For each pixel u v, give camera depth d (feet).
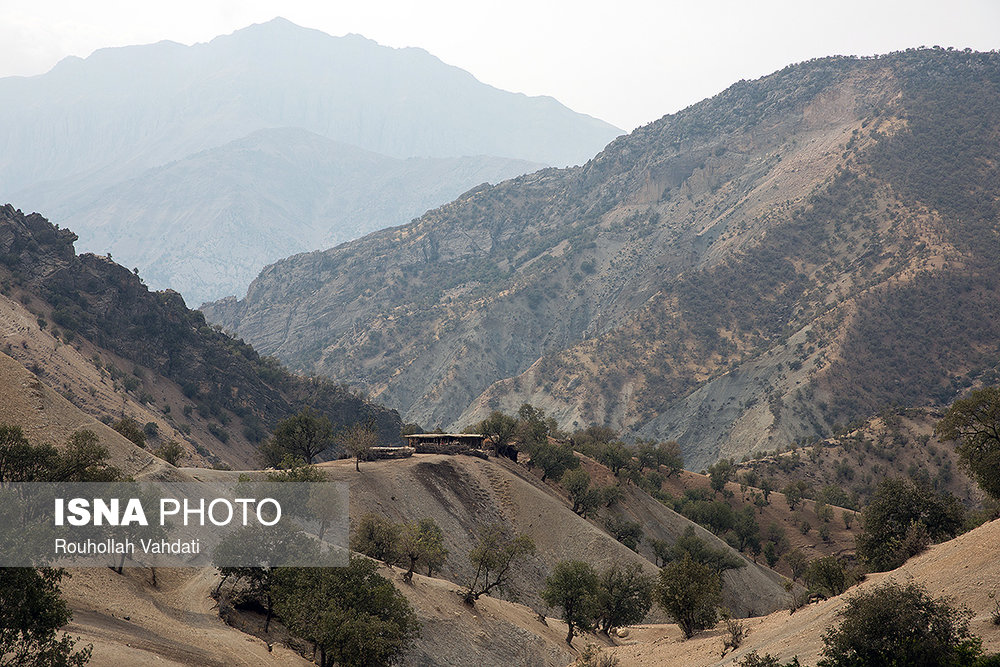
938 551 202.90
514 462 547.90
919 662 132.16
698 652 217.36
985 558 168.04
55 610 133.80
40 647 132.77
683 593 253.85
